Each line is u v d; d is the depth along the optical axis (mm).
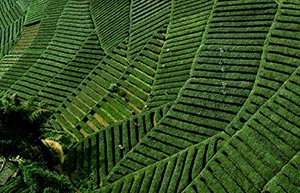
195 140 55250
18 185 57250
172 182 51844
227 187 48375
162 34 74875
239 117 54438
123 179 55375
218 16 69250
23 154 57812
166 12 78188
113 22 85875
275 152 48625
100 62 77875
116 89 69562
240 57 61500
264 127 51375
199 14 72438
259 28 63125
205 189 49344
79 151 61719
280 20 61844
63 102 73312
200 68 63844
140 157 57000
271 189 45656
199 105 59031
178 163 53531
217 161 51156
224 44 64750
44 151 60688
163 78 67062
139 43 76125
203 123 56594
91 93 72125
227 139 52938
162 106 62406
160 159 55531
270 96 54531
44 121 58719
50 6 104062
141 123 61562
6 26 110375
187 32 71375
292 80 54312
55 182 49812
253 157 49312
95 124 65688
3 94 83062
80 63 80312
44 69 84312
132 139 59938
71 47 86438
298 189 44406
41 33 96562
